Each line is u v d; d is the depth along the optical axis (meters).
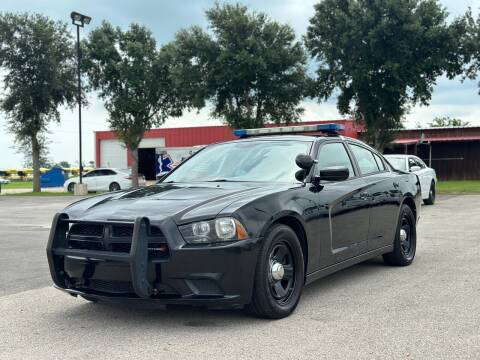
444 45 26.62
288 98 31.56
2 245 9.71
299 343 3.94
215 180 5.38
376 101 28.02
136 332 4.33
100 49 36.88
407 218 6.99
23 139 36.09
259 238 4.30
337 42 28.08
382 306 4.92
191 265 4.07
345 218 5.49
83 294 4.40
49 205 21.86
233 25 30.44
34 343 4.13
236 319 4.59
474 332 4.12
